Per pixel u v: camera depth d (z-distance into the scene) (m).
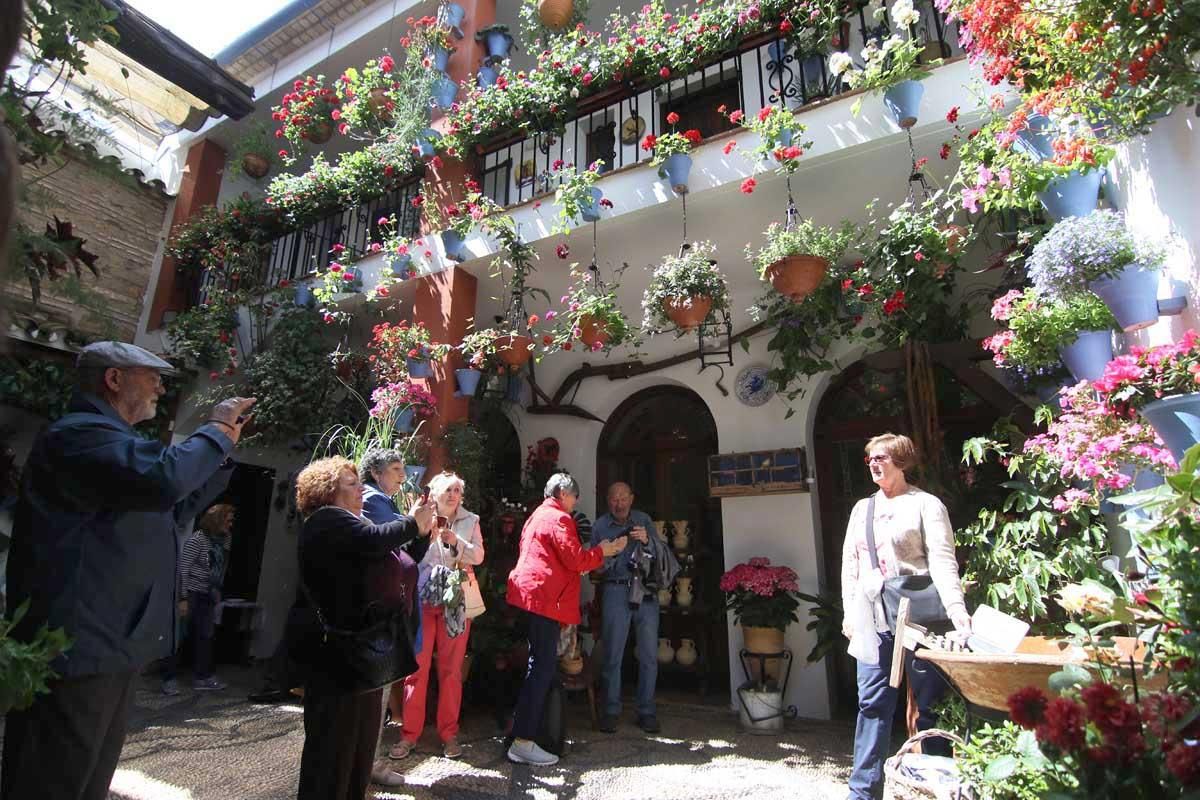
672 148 4.29
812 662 4.80
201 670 5.60
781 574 4.78
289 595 7.41
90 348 2.16
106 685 1.90
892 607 2.85
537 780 3.45
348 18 7.20
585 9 5.91
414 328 5.17
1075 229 2.53
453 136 5.50
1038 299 2.85
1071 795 1.29
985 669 2.00
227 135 7.82
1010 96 3.38
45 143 2.66
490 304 5.96
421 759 3.72
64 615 1.82
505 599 4.87
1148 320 2.49
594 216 4.58
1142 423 2.25
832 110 3.94
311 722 2.32
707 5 4.64
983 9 2.53
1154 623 1.61
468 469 5.02
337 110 6.58
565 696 4.01
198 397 6.29
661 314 4.35
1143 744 1.26
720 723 4.71
